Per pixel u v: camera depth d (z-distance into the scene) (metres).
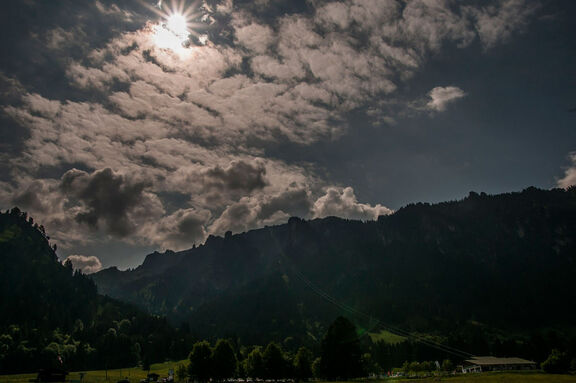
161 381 170.50
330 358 117.94
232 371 147.38
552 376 132.62
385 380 139.00
